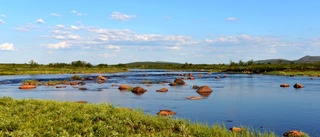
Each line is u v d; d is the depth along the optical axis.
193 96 46.12
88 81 81.75
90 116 17.09
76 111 18.59
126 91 54.78
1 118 15.24
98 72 149.62
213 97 44.88
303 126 24.28
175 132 16.31
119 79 91.25
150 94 49.38
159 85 68.69
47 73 133.12
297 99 42.00
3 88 60.75
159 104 37.25
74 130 14.20
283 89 56.91
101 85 69.06
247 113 30.44
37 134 13.38
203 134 16.06
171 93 50.88
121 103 38.09
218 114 29.77
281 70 127.56
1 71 130.62
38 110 18.88
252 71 139.00
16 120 15.26
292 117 28.27
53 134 13.19
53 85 68.81
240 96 46.06
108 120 16.45
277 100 40.97
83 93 51.34
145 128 16.38
